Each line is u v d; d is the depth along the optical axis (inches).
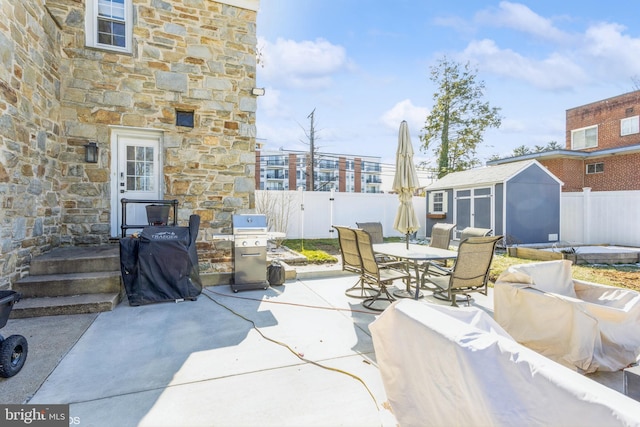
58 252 177.5
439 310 73.1
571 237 412.5
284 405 82.7
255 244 194.7
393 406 70.5
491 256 146.8
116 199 204.1
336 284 208.2
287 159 1487.5
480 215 405.4
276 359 107.7
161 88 205.2
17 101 145.6
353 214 456.8
